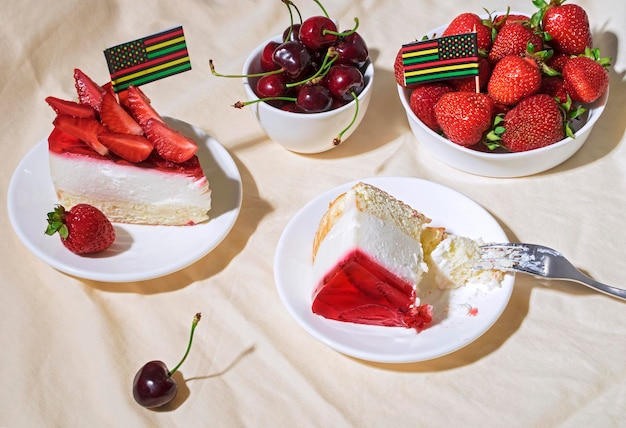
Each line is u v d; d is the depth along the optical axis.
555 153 0.66
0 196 0.69
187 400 0.57
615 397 0.56
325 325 0.57
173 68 0.66
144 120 0.64
